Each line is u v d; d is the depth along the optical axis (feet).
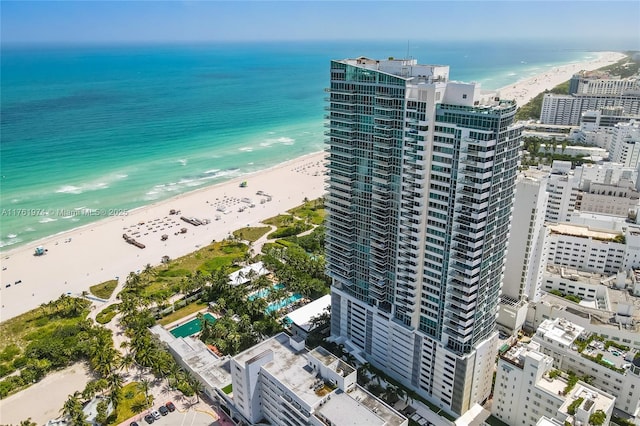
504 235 484.74
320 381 458.50
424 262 496.64
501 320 647.97
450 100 437.58
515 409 495.00
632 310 598.34
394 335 552.00
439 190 459.32
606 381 510.99
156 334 651.66
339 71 510.99
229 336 636.48
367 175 523.29
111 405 536.42
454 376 501.15
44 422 541.34
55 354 631.15
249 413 498.28
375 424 410.72
